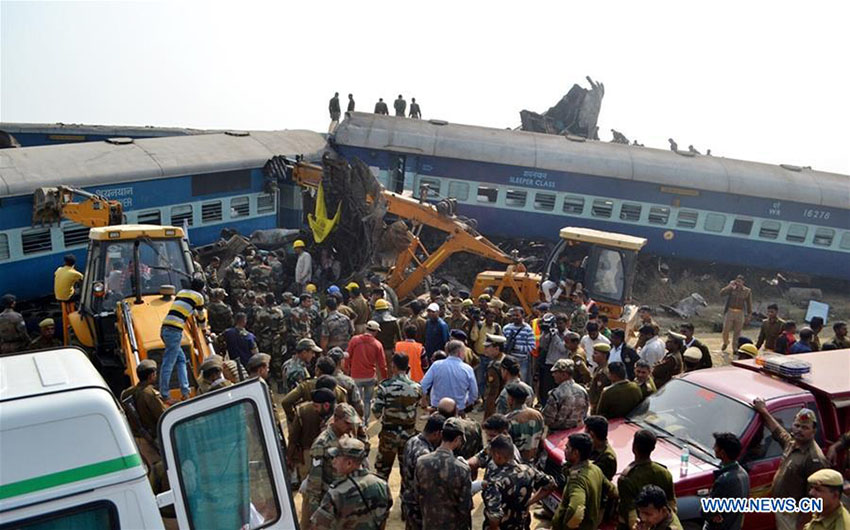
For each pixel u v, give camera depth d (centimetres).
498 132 2541
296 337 1214
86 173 1706
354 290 1265
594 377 940
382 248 1645
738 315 1695
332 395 700
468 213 2459
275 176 2188
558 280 1566
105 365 971
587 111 3378
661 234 2517
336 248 1662
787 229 2567
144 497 361
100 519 352
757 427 719
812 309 2048
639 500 499
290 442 728
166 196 1925
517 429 688
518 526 554
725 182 2494
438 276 2048
